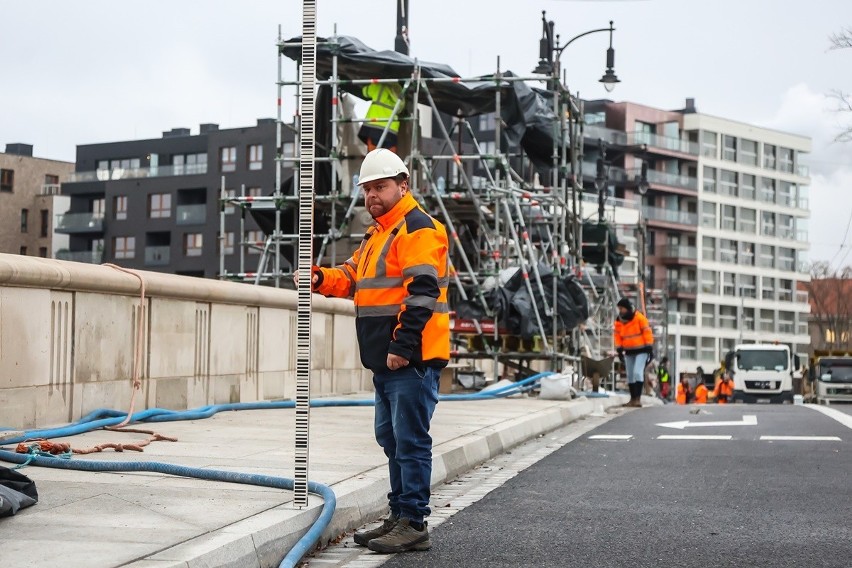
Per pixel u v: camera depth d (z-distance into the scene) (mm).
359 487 7840
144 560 5426
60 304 11141
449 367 23688
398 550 6871
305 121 7004
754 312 115562
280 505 6988
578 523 7953
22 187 112625
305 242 7016
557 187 24203
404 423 6926
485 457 11805
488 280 23734
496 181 24219
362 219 24188
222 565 5711
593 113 106500
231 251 97375
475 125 98688
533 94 24406
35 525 6199
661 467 11266
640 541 7289
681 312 108500
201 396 14148
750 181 115500
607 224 36625
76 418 11406
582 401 20266
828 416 18766
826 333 123000
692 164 109750
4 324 10234
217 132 98125
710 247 110625
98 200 106562
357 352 20297
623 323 24422
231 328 14938
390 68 23594
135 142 104250
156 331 13055
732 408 22656
